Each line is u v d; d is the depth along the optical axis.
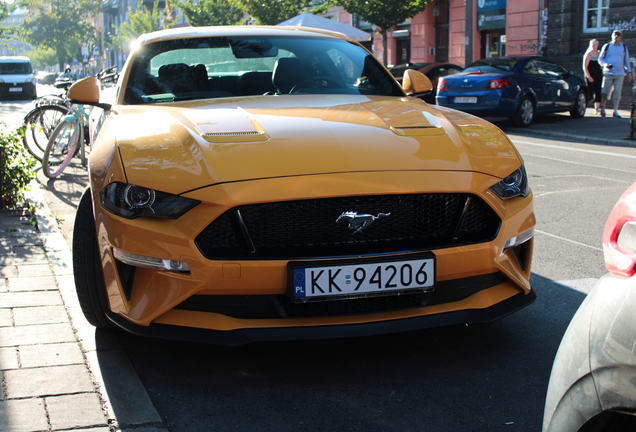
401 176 2.47
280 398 2.41
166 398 2.40
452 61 22.95
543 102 12.80
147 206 2.40
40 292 3.34
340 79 3.91
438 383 2.53
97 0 71.19
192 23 29.91
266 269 2.35
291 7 23.56
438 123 2.95
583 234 4.91
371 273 2.42
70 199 6.07
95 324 2.88
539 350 2.84
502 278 2.69
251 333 2.38
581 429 1.32
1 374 2.46
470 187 2.52
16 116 15.96
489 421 2.25
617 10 16.52
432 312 2.51
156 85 3.65
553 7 18.28
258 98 3.45
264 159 2.47
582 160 8.64
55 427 2.10
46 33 69.06
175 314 2.43
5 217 4.93
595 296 1.35
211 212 2.34
